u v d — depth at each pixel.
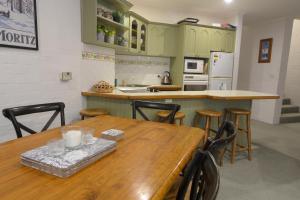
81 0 2.79
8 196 0.71
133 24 4.03
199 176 0.92
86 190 0.76
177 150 1.17
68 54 2.67
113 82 3.62
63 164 0.88
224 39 4.81
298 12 4.43
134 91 3.42
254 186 2.20
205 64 4.85
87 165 0.96
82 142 1.14
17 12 2.06
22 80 2.17
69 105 2.75
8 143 1.20
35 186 0.78
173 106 1.96
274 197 2.01
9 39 2.01
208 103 3.07
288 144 3.60
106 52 3.38
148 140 1.33
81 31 2.85
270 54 5.12
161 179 0.86
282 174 2.48
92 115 2.57
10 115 1.47
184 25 4.44
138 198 0.73
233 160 2.74
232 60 4.87
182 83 4.62
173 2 4.05
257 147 3.41
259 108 5.43
